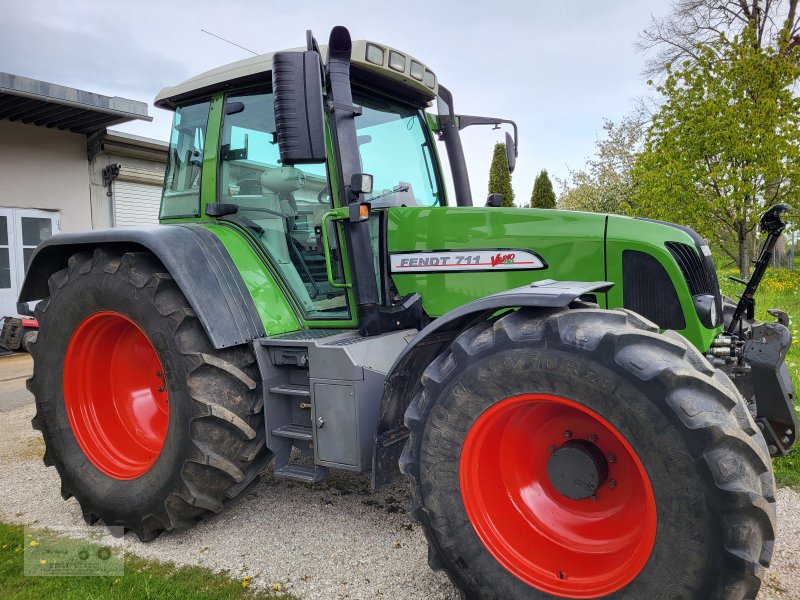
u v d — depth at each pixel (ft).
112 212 33.53
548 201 75.56
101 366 11.05
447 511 7.19
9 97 24.44
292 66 7.86
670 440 5.83
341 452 8.70
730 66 35.27
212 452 9.12
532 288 7.18
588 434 7.07
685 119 35.63
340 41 9.00
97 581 8.68
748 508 5.59
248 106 10.82
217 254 9.95
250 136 10.78
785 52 38.34
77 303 10.43
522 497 7.48
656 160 37.06
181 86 11.52
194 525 9.96
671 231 9.13
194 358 9.11
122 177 34.06
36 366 11.00
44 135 29.99
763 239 38.99
